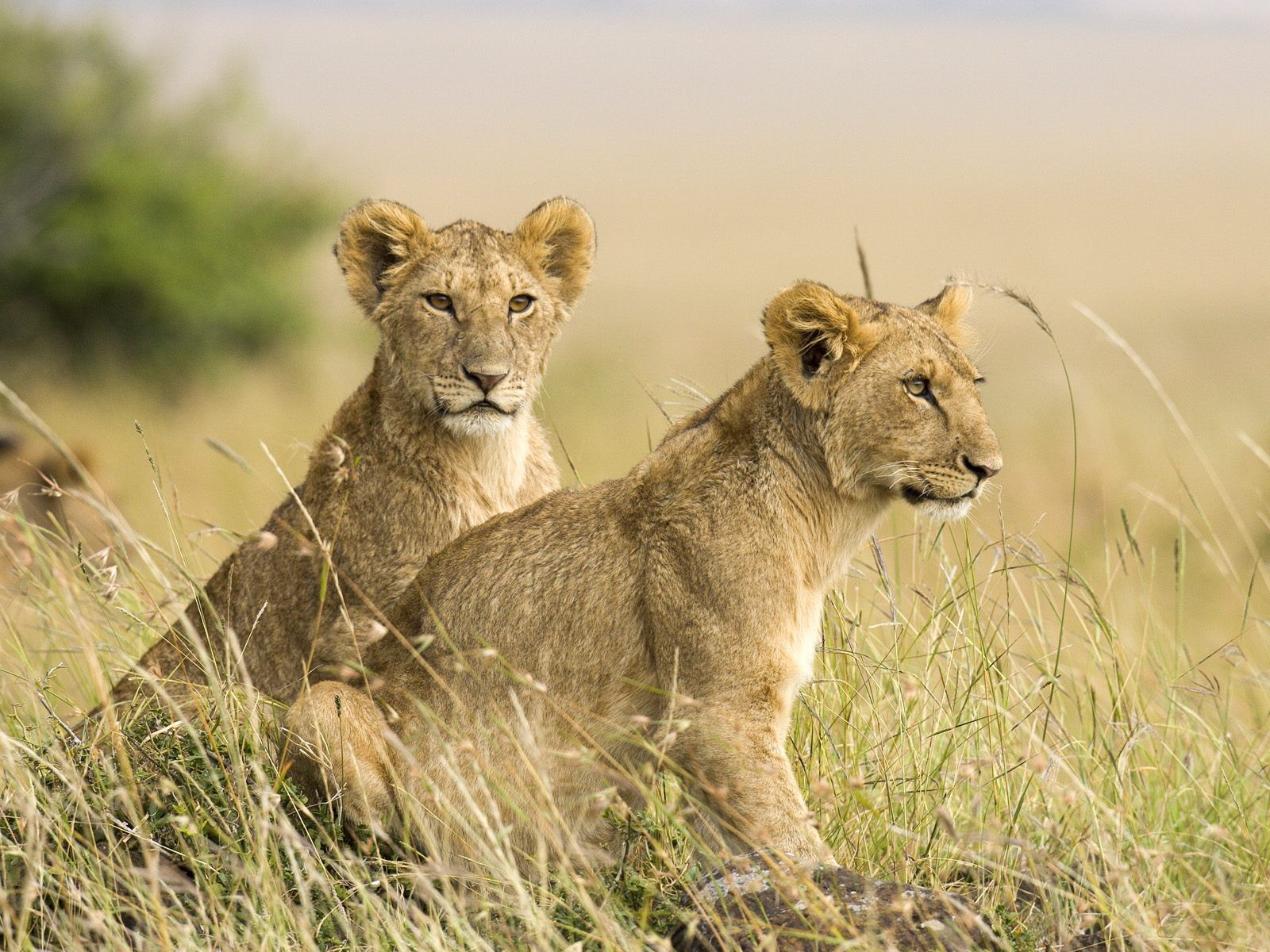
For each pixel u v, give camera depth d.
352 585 9.26
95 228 35.78
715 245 115.94
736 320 68.81
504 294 11.04
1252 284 90.69
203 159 39.31
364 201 11.27
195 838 8.08
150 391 35.47
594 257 11.79
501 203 134.50
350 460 10.84
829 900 7.26
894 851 8.66
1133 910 7.87
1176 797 9.45
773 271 98.69
